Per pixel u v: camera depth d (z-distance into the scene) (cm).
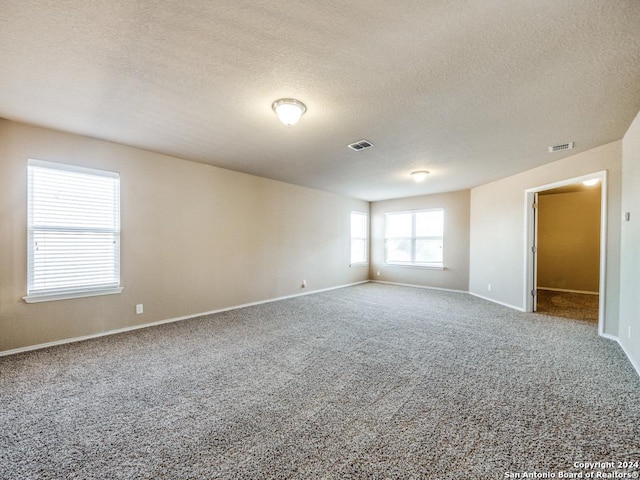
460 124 286
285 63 192
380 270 780
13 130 286
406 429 176
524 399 209
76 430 175
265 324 394
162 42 172
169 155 396
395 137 321
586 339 335
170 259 403
